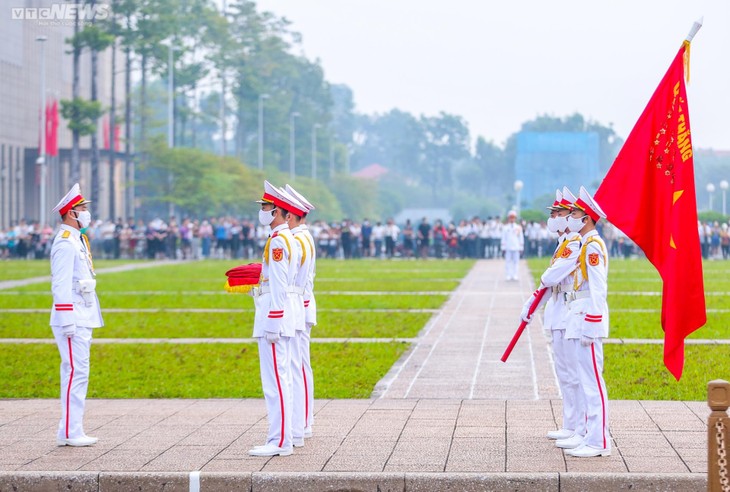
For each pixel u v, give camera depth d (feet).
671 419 45.96
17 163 317.83
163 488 36.81
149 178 298.97
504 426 45.06
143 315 95.09
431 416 47.57
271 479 36.58
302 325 42.27
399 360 66.64
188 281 142.31
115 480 36.94
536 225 219.41
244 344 74.02
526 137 478.18
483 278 147.95
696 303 39.60
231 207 318.86
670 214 40.19
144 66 325.21
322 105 512.22
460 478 36.22
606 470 36.83
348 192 477.36
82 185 342.85
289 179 396.78
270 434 40.32
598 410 39.22
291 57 464.65
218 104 444.96
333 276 152.66
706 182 541.34
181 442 42.52
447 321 89.45
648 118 41.50
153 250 216.95
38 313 98.17
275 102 426.92
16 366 65.16
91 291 43.50
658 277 147.54
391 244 222.89
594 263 40.24
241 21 412.57
